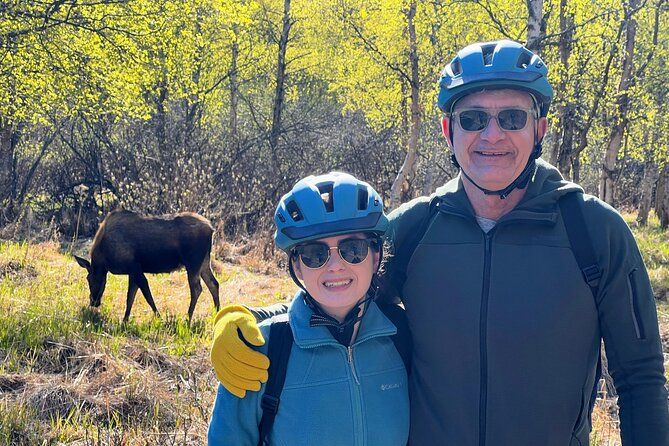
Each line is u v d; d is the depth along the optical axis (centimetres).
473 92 232
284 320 232
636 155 2117
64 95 1297
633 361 215
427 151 2056
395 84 1903
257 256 1288
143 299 926
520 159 229
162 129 1672
